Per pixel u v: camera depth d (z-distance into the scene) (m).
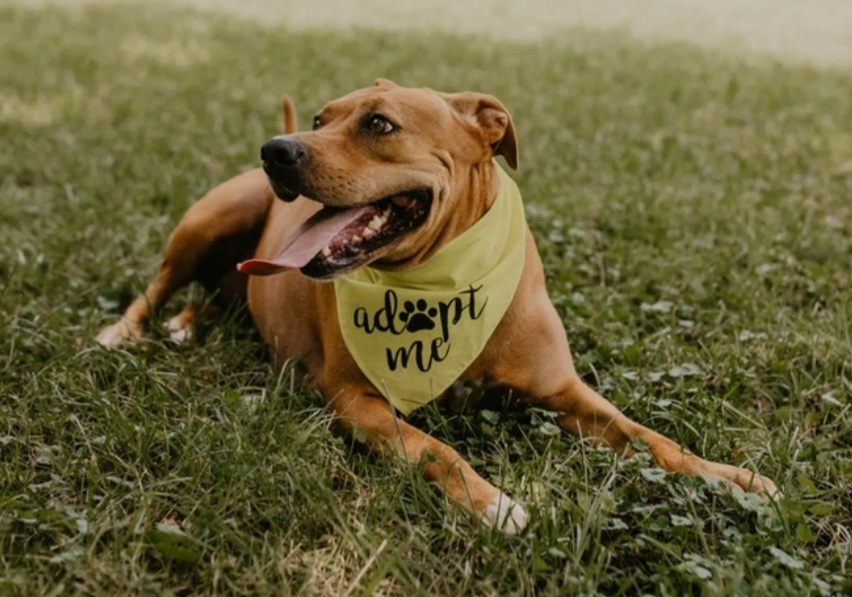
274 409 1.33
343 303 1.37
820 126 2.70
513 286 1.36
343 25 4.69
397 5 5.68
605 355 1.49
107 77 3.19
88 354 1.47
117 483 1.20
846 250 1.84
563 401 1.36
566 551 1.12
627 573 1.11
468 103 1.35
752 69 3.70
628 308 1.63
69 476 1.22
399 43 4.09
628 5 6.16
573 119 2.74
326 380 1.40
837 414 1.39
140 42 3.88
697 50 4.21
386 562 1.08
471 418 1.36
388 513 1.16
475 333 1.34
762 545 1.13
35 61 3.37
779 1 6.68
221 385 1.46
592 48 4.19
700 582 1.07
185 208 2.00
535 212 1.95
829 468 1.26
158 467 1.25
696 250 1.85
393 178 1.27
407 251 1.33
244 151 2.34
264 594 1.06
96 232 1.89
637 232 1.92
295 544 1.13
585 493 1.18
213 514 1.13
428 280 1.34
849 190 2.15
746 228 1.91
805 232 1.90
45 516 1.13
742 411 1.39
